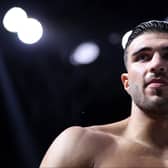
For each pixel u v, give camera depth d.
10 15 3.65
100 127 1.66
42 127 4.43
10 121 4.31
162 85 1.51
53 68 4.25
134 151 1.53
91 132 1.59
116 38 4.15
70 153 1.51
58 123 4.44
